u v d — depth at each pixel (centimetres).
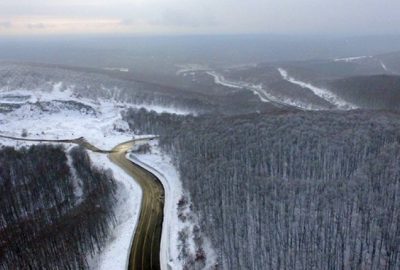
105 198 11275
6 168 13300
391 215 8162
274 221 8538
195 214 10281
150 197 11706
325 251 7612
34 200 11750
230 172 10912
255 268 7750
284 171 11038
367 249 7556
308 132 12600
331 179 10069
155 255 8950
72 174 13438
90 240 9181
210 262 8375
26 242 9138
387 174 9469
